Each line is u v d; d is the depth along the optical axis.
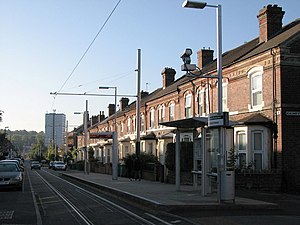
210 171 18.56
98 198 19.50
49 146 125.25
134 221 12.48
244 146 23.45
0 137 77.19
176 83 40.28
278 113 21.56
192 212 14.22
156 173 30.55
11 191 23.48
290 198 18.28
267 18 26.31
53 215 13.77
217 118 15.48
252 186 21.64
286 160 21.31
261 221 12.20
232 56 29.02
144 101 46.62
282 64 21.62
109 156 60.91
